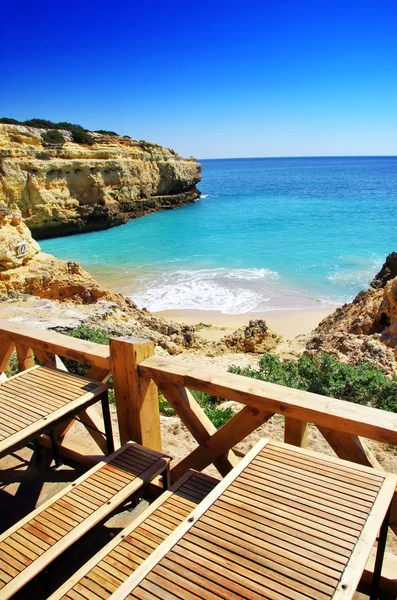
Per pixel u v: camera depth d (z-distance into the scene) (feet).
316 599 5.83
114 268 110.32
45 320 49.34
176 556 6.66
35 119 213.46
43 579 8.55
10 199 139.44
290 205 229.66
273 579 6.17
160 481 11.73
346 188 336.49
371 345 35.55
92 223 165.27
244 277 97.25
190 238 145.79
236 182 426.10
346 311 51.80
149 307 79.36
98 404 20.22
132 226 172.45
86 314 53.67
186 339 53.93
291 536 6.79
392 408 22.84
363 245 128.26
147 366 10.83
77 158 160.97
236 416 10.07
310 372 26.37
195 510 7.38
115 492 9.65
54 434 13.02
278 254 119.44
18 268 69.92
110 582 7.78
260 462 8.41
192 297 84.38
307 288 88.79
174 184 219.20
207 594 6.07
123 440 12.06
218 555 6.61
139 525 8.97
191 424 10.85
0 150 136.26
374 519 6.95
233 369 31.19
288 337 64.08
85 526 8.81
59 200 153.58
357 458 8.72
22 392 11.62
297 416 8.90
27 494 12.26
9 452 9.59
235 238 143.64
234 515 7.24
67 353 12.66
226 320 71.46
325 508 7.23
